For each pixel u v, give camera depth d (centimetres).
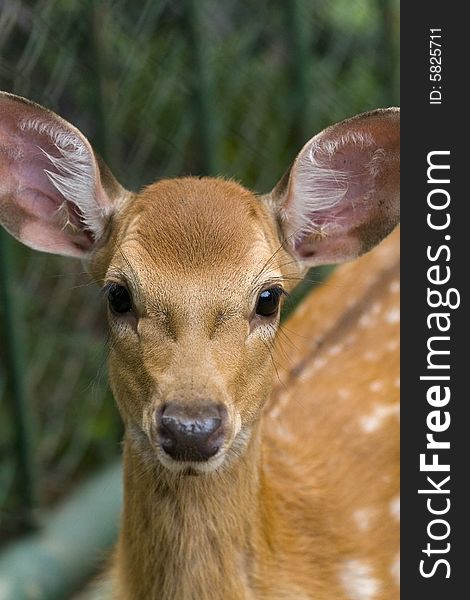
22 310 982
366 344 914
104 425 1065
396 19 1305
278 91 1212
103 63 991
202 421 559
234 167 1187
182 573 653
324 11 1273
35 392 1041
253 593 680
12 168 684
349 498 785
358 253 721
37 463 958
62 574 919
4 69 952
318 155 686
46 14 965
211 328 593
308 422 828
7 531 953
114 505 985
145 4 1050
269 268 619
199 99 1073
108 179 678
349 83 1311
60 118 666
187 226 616
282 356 881
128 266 608
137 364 604
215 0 1165
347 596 745
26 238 695
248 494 666
